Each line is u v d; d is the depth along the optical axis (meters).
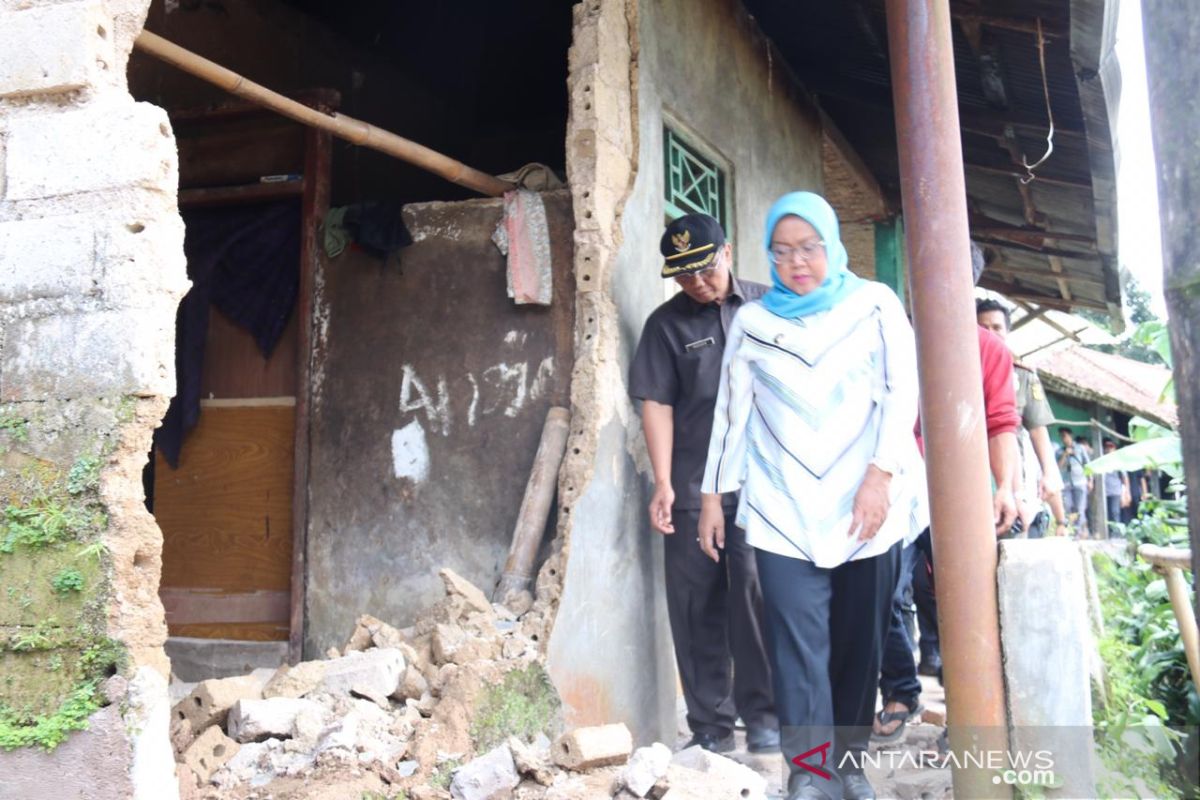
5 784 2.87
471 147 8.16
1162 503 5.87
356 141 4.07
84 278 3.01
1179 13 1.47
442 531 4.51
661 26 5.35
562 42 7.27
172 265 3.04
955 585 3.11
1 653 2.93
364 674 3.57
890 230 10.94
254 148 5.10
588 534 4.22
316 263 4.89
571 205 4.50
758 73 7.06
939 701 5.39
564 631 4.02
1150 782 3.43
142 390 2.93
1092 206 8.56
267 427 4.96
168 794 2.87
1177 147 1.46
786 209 3.66
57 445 2.96
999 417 4.14
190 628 4.93
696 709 4.38
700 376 4.34
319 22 6.57
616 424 4.48
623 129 4.71
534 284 4.45
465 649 3.73
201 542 4.98
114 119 3.05
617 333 4.53
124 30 3.20
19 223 3.10
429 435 4.59
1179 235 1.46
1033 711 3.04
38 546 2.93
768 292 3.83
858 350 3.63
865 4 6.69
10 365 3.04
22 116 3.15
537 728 3.72
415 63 7.31
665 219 5.44
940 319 3.18
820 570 3.52
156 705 2.88
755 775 3.58
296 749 3.26
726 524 4.28
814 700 3.44
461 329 4.61
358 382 4.73
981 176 8.76
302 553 4.71
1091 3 4.56
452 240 4.66
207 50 5.75
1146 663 4.34
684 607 4.38
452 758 3.36
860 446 3.59
